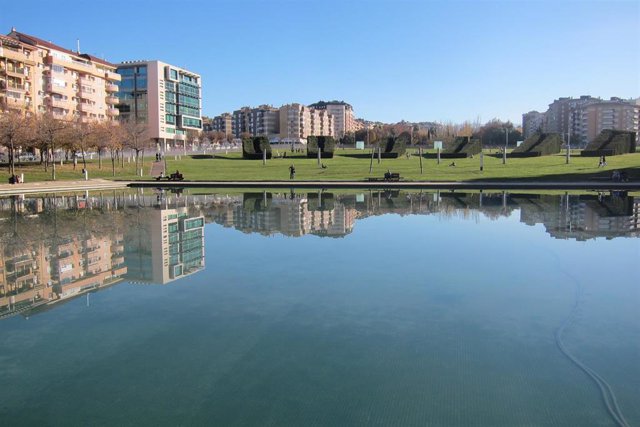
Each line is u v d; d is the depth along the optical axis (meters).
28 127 49.38
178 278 10.88
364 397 5.65
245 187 42.00
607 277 10.86
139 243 15.16
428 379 6.07
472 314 8.42
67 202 29.44
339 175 51.16
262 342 7.24
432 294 9.62
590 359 6.61
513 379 6.06
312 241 15.52
